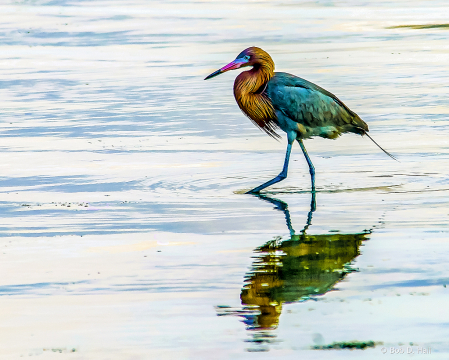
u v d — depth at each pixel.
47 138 18.64
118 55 34.12
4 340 7.25
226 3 56.41
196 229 10.99
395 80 26.42
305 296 8.21
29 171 15.29
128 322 7.62
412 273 8.85
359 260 9.38
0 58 33.47
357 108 21.84
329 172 14.91
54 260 9.65
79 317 7.77
